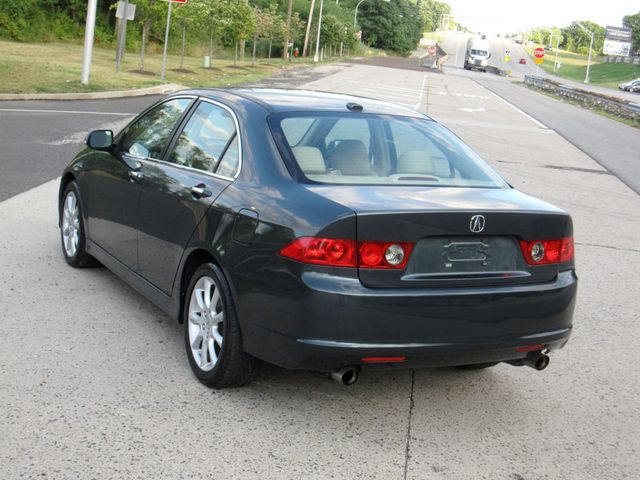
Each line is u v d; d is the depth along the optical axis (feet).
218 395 13.92
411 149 15.07
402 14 483.92
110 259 18.70
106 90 72.33
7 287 19.21
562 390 15.55
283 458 11.82
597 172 51.70
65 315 17.54
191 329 14.58
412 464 11.95
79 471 11.02
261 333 12.69
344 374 12.29
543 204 13.99
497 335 12.80
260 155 13.97
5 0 135.33
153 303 17.54
